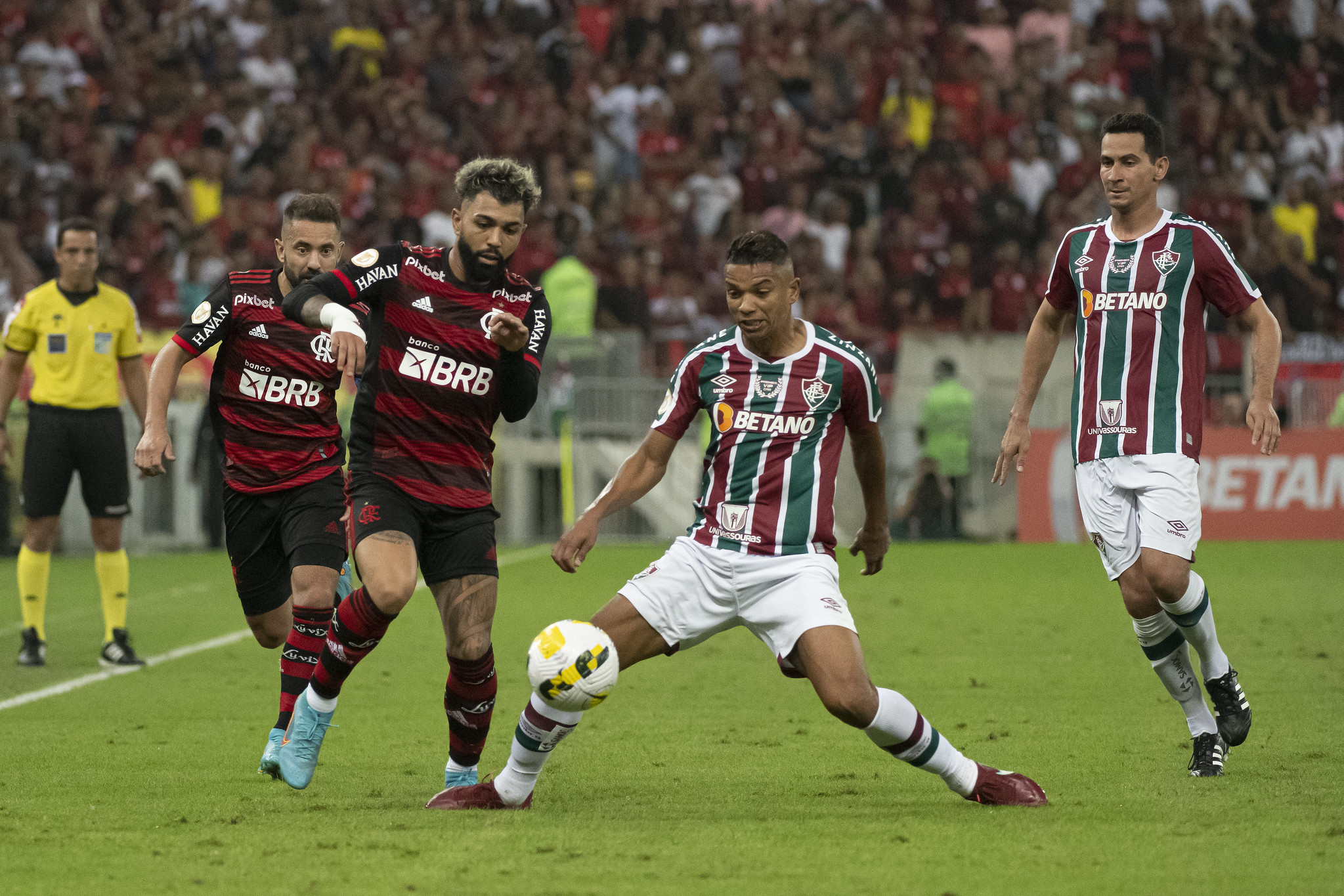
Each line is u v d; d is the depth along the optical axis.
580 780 18.00
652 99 76.75
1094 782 17.55
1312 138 84.44
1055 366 60.72
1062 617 36.22
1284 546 56.09
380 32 79.75
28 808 16.34
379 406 16.72
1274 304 73.50
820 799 16.77
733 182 73.62
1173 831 14.75
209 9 76.75
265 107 74.62
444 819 15.66
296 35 78.25
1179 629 18.42
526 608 38.53
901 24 83.81
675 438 16.30
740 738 21.11
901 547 57.72
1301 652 29.64
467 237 16.31
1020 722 22.11
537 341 16.95
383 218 69.81
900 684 26.06
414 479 16.69
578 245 67.81
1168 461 18.45
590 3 82.75
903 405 60.47
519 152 75.56
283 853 14.02
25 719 23.03
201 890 12.58
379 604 15.90
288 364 20.14
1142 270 18.80
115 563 29.56
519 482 59.72
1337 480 58.69
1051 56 81.50
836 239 71.81
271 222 69.44
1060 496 60.22
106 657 29.31
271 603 21.22
